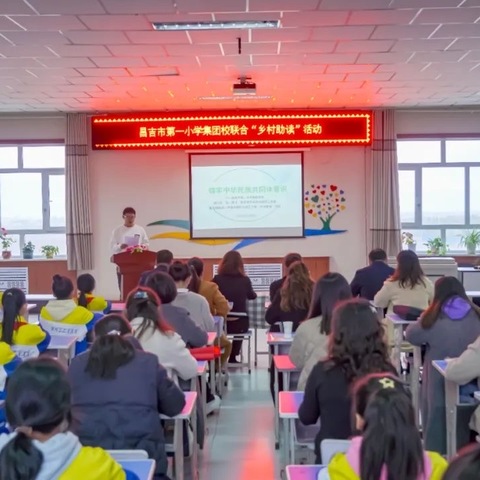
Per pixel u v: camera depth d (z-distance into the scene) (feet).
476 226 34.91
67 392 5.54
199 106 32.12
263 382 20.52
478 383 11.69
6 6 16.37
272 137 32.78
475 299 22.68
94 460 5.63
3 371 10.19
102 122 32.99
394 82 26.73
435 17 17.76
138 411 8.57
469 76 25.68
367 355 8.38
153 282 13.39
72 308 15.53
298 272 15.47
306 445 10.59
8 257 34.58
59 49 20.63
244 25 18.20
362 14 17.42
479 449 3.75
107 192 34.17
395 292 16.97
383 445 5.11
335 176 33.88
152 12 16.99
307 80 26.08
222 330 18.89
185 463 13.61
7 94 28.19
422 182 34.94
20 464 5.19
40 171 35.04
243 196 33.99
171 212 34.22
